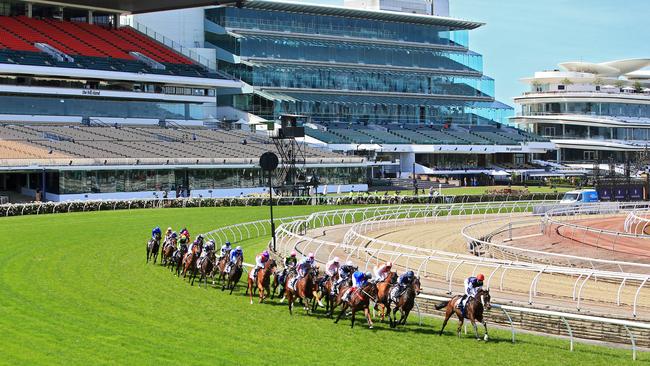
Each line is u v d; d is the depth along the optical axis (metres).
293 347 27.02
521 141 151.50
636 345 28.06
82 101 111.38
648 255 48.50
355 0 162.00
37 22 120.19
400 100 149.50
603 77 193.50
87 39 120.12
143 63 118.12
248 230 61.91
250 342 27.59
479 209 86.38
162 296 35.69
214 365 24.69
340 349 26.86
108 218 69.88
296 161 99.81
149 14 134.00
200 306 33.66
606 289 36.81
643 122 179.25
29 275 40.19
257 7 138.12
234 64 134.88
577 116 174.75
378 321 31.41
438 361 25.50
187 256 39.72
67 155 89.06
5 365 24.50
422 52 154.12
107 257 47.16
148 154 96.56
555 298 34.44
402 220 71.69
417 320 31.73
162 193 93.75
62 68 105.62
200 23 138.50
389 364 25.09
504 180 137.25
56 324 29.69
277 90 136.25
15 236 55.81
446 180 130.50
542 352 26.77
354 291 30.02
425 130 147.00
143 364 24.75
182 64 123.94
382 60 149.50
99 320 30.48
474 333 29.53
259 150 109.19
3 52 104.88
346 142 129.00
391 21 152.12
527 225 67.94
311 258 32.31
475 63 161.25
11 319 30.36
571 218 73.81
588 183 125.88
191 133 113.31
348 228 65.88
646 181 95.94
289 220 69.88
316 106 138.75
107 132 105.38
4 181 90.69
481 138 148.50
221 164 98.50
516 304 31.81
